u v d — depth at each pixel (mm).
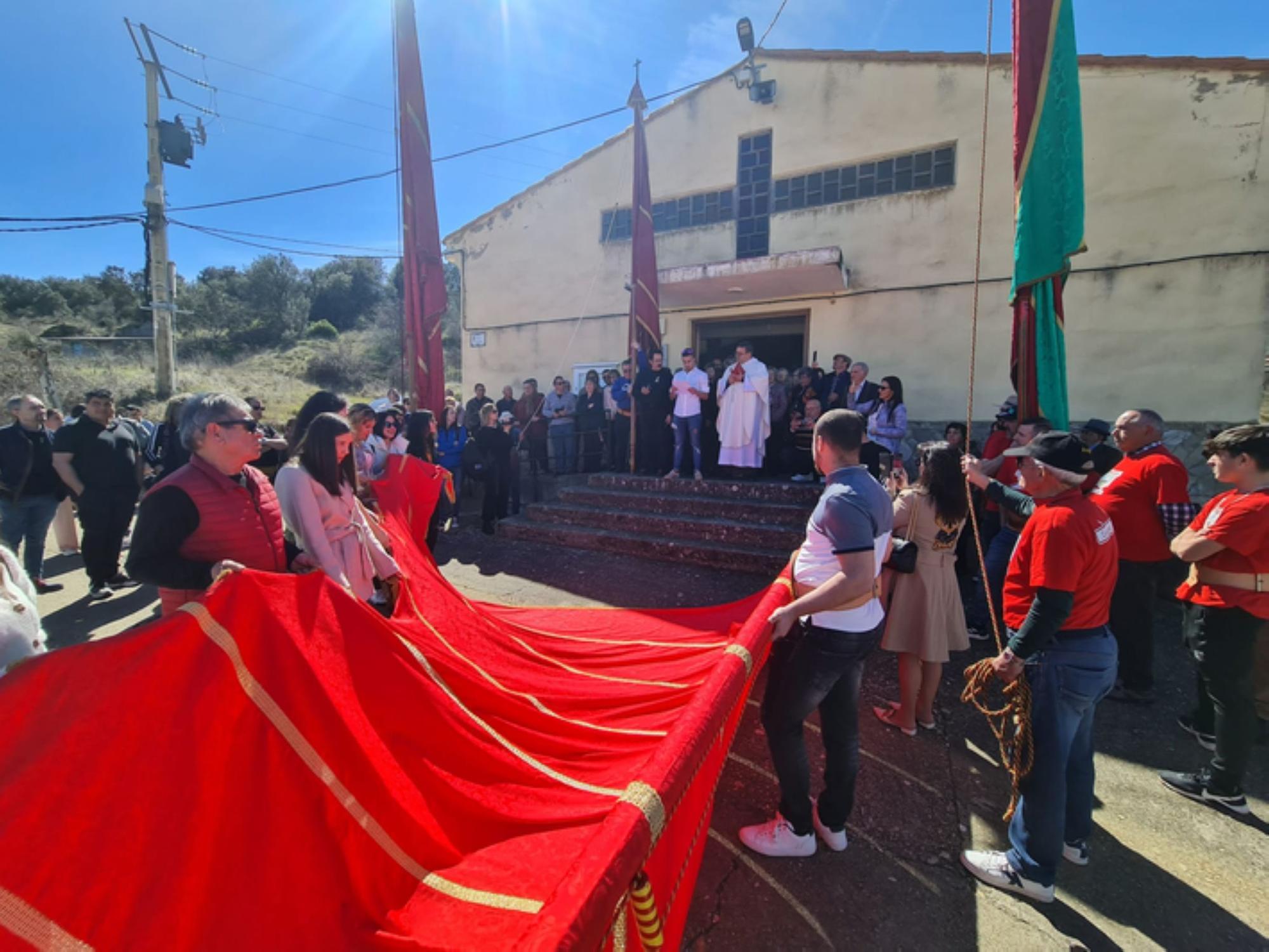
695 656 3449
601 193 11445
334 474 2955
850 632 2459
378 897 1478
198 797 1276
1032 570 2330
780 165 9742
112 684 1242
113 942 1102
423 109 7188
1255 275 7000
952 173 8609
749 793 3084
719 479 7922
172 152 15117
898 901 2420
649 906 1330
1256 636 2887
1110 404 7707
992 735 3582
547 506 7891
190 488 2299
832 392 8008
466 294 13000
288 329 40812
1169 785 3180
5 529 5469
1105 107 7602
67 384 18031
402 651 1983
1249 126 6977
